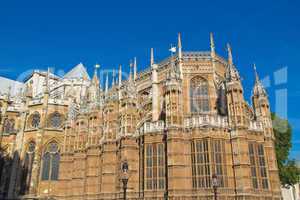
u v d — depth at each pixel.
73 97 75.38
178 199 38.16
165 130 42.41
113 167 48.66
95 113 56.66
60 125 68.62
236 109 41.88
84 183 54.72
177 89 43.28
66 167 60.66
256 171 40.50
